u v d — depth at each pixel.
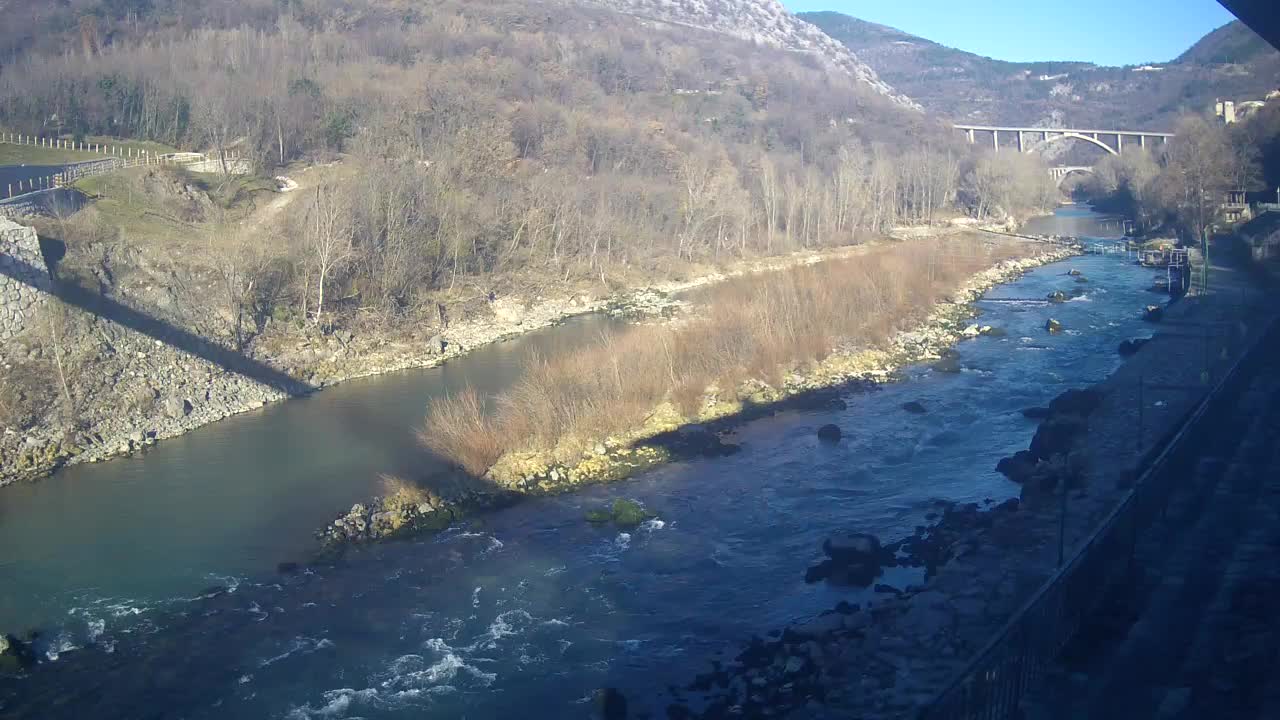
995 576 34.72
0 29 164.62
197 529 44.41
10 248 61.34
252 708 30.39
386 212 91.62
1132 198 187.88
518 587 38.22
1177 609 27.98
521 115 144.88
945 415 60.78
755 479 49.81
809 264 118.12
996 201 192.88
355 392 70.00
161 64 136.00
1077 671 24.84
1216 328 76.81
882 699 27.64
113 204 84.69
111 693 31.31
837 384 69.12
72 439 55.84
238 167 107.00
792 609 35.38
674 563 39.94
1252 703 22.70
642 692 30.33
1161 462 35.81
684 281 117.62
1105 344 81.00
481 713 29.75
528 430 54.22
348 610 36.59
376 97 134.12
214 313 73.12
